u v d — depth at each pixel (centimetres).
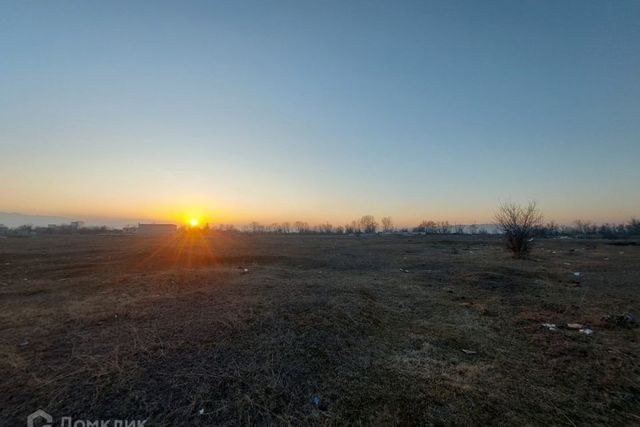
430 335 401
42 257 1194
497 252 1488
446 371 305
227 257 1159
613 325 434
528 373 303
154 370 288
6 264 994
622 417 238
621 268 957
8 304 514
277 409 241
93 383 267
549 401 256
